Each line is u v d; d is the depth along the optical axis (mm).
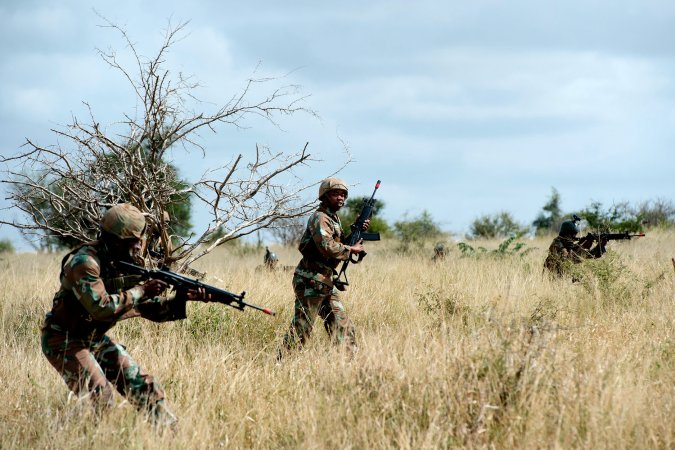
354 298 16938
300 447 8906
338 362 11320
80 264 9398
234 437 9500
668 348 12477
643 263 23500
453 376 9859
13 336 13867
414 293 17453
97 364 9734
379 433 8961
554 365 9984
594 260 19172
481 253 30266
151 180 16344
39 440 9320
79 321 9609
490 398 9297
